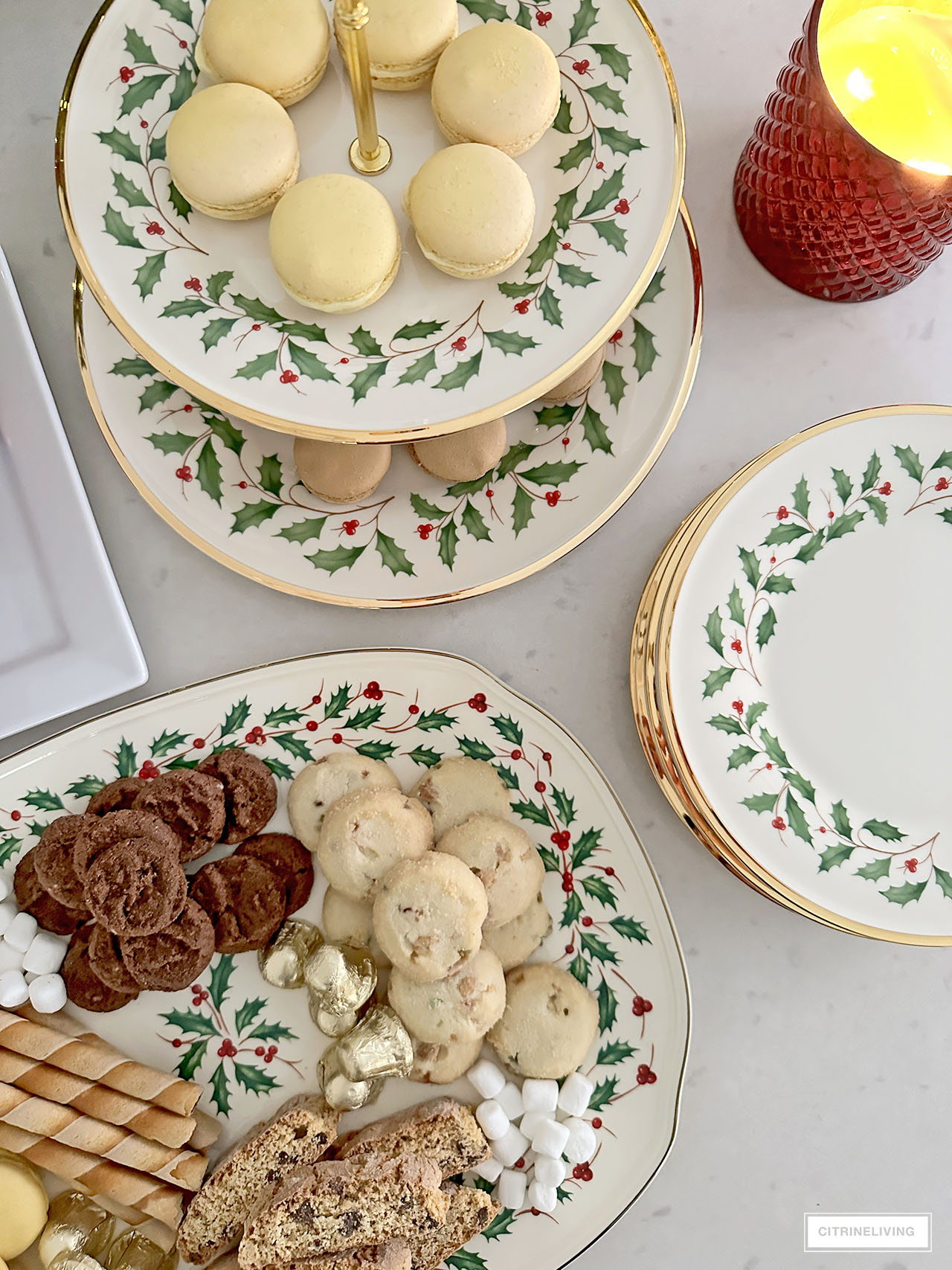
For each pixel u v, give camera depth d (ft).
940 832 2.22
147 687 2.32
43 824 2.18
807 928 2.38
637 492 2.43
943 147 2.18
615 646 2.39
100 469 2.36
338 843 2.07
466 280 1.86
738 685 2.20
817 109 1.99
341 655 2.20
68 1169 2.05
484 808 2.20
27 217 2.38
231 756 2.19
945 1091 2.36
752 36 2.52
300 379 1.78
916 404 2.21
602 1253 2.30
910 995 2.38
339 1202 1.99
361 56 1.55
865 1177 2.34
